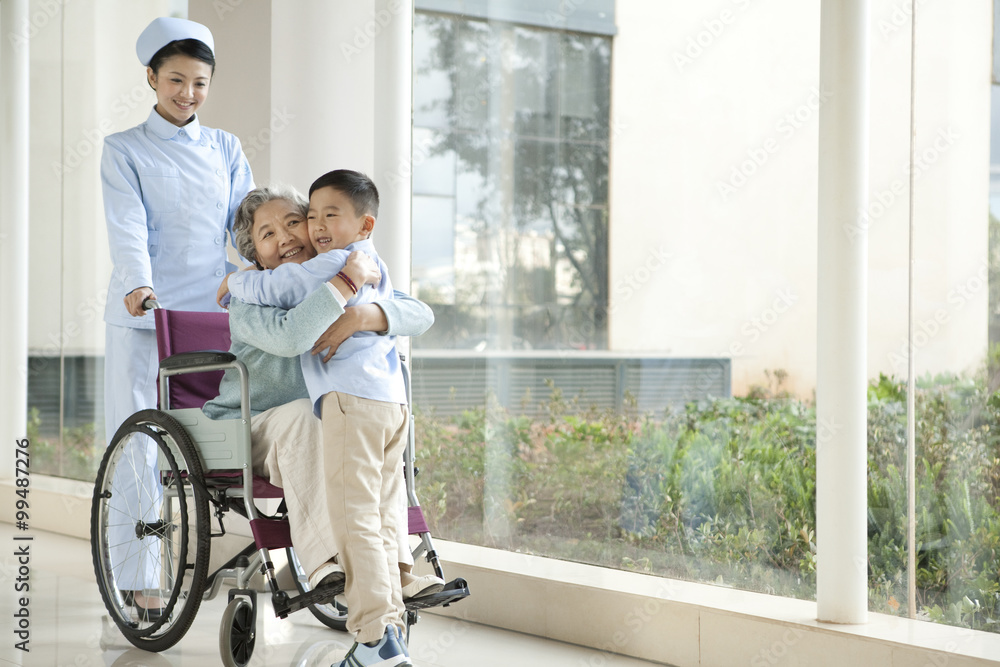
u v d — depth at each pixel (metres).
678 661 2.25
